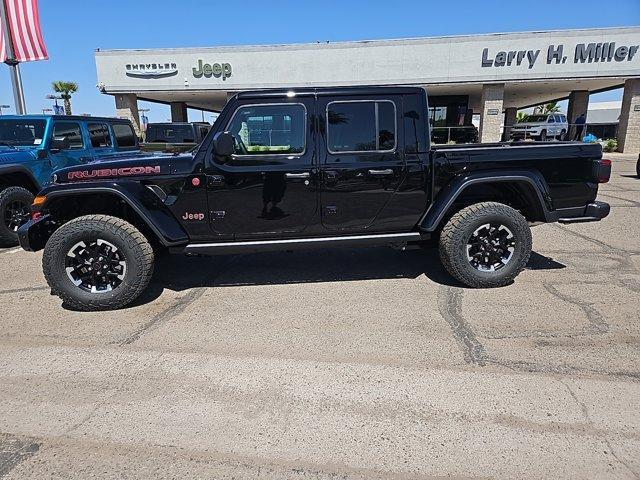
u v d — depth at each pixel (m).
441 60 22.05
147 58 22.92
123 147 9.22
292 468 2.26
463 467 2.24
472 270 4.54
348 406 2.74
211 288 4.82
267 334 3.71
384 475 2.20
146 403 2.81
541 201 4.53
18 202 6.84
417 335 3.63
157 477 2.21
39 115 7.46
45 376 3.13
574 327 3.70
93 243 4.20
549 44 21.34
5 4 11.77
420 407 2.72
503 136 31.14
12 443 2.47
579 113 27.89
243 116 4.23
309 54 22.48
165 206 4.30
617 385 2.89
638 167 14.20
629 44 20.97
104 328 3.88
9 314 4.22
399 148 4.41
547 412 2.64
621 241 6.50
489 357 3.27
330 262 5.66
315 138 4.30
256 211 4.38
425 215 4.57
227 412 2.71
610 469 2.21
